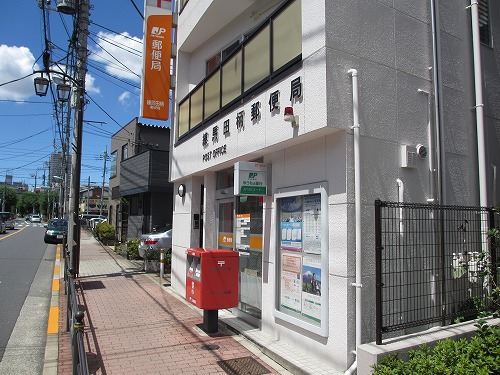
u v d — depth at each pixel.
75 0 10.95
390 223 4.80
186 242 9.31
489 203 5.86
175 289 9.98
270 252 5.96
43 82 9.92
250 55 6.38
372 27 4.98
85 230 40.69
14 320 7.51
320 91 4.56
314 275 5.04
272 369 4.85
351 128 4.62
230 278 6.26
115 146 25.75
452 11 5.96
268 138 5.62
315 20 4.72
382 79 4.98
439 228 5.21
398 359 3.87
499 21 6.82
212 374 4.70
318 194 5.04
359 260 4.42
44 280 11.74
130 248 16.12
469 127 5.87
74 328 3.98
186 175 9.20
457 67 5.88
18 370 5.18
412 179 5.09
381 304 4.16
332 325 4.59
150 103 9.62
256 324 6.38
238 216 7.38
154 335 6.18
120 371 4.79
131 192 18.66
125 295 9.30
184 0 10.11
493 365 3.42
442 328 4.61
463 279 5.37
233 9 8.32
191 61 10.65
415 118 5.26
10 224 44.78
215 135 7.50
